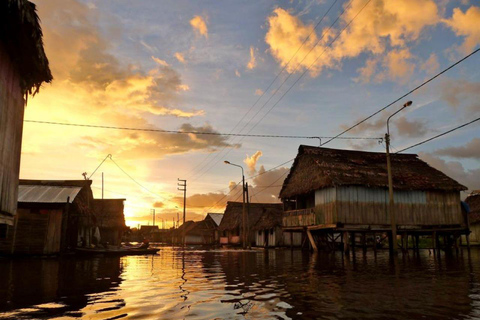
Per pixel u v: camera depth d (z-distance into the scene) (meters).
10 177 9.27
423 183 28.89
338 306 7.52
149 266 18.28
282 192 34.97
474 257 23.86
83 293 9.18
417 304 7.73
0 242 22.20
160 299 8.34
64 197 23.78
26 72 9.59
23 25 7.70
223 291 9.57
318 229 29.47
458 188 29.28
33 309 7.11
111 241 46.03
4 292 9.25
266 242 50.75
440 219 29.03
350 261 20.52
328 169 27.75
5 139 8.66
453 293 9.12
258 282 11.45
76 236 29.75
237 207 63.12
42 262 19.64
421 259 21.89
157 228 119.62
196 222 82.06
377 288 10.02
